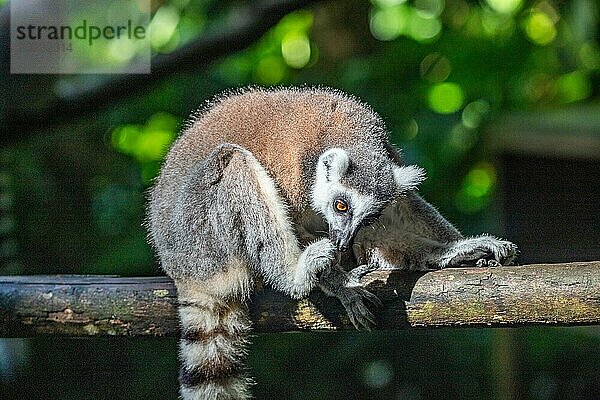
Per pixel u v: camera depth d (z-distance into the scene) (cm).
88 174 1585
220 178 751
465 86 1733
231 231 746
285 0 1271
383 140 857
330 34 1761
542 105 1819
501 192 1426
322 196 816
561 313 639
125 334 739
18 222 1470
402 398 1520
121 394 1420
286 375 1503
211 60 1310
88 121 1591
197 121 846
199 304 745
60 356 1423
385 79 1702
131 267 1442
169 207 791
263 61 1781
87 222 1541
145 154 1678
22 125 1260
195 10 1716
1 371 1334
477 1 1733
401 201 823
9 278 757
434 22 1767
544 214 1352
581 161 1300
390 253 810
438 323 672
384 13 1778
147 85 1308
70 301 732
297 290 718
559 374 1445
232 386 743
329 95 859
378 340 1556
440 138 1667
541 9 1767
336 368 1527
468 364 1539
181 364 751
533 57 1758
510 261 762
